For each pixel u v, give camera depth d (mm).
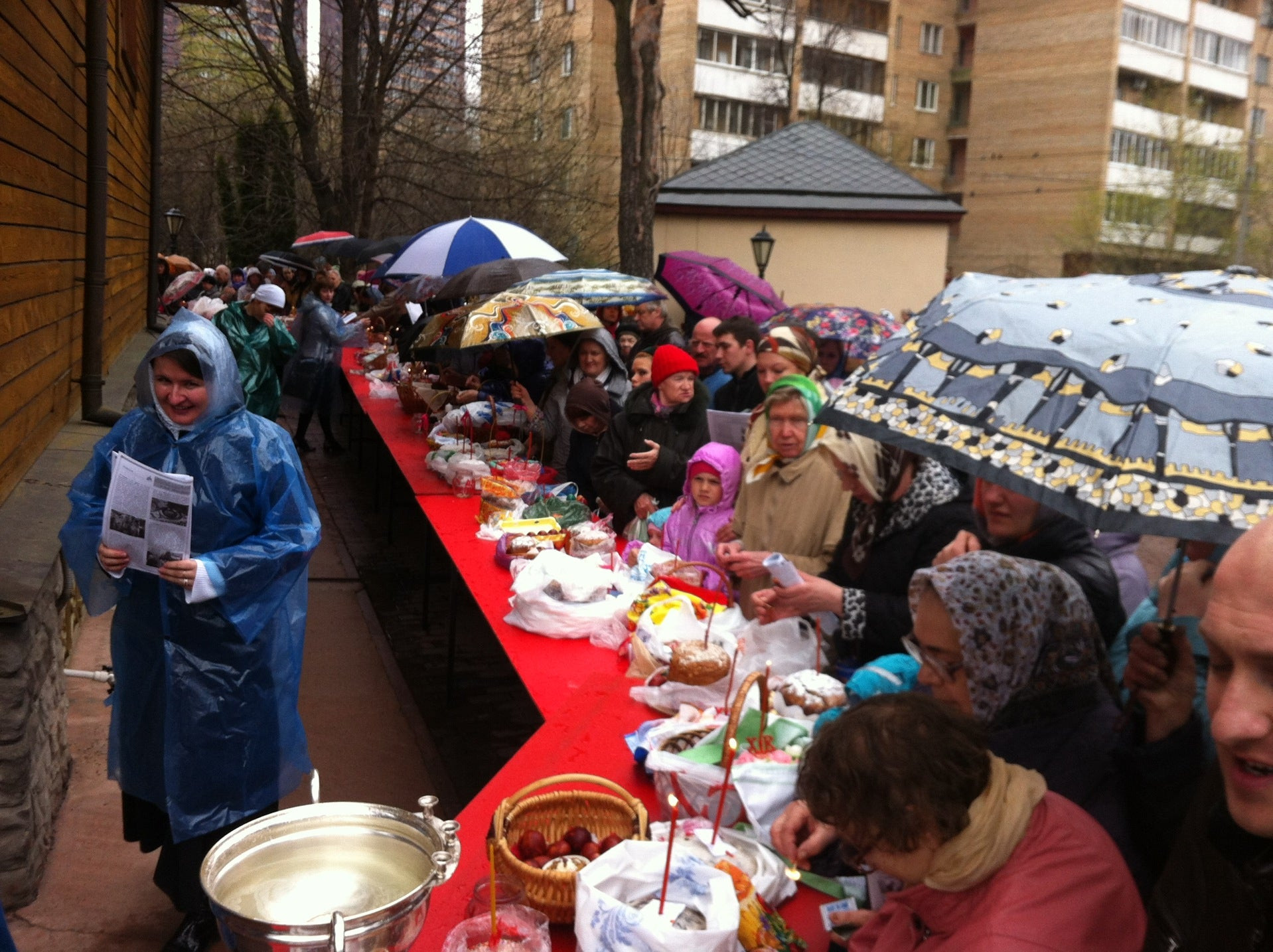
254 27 22016
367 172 21172
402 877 1650
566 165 25375
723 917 1729
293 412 14586
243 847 1660
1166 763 1712
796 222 19781
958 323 1860
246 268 23156
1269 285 1781
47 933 3137
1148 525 1454
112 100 8289
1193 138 39625
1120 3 44219
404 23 20906
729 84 41000
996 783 1494
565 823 2133
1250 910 1169
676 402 4859
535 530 4473
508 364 7957
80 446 5305
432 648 5859
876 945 1655
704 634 3041
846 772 1453
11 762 3176
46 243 5098
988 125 48469
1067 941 1391
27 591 3178
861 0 45781
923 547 2670
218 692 2871
